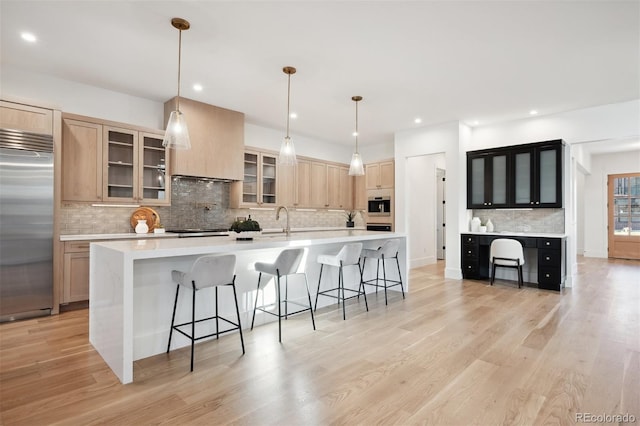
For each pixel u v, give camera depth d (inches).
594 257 353.4
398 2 103.6
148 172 186.1
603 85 167.8
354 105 199.6
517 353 108.0
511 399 81.0
